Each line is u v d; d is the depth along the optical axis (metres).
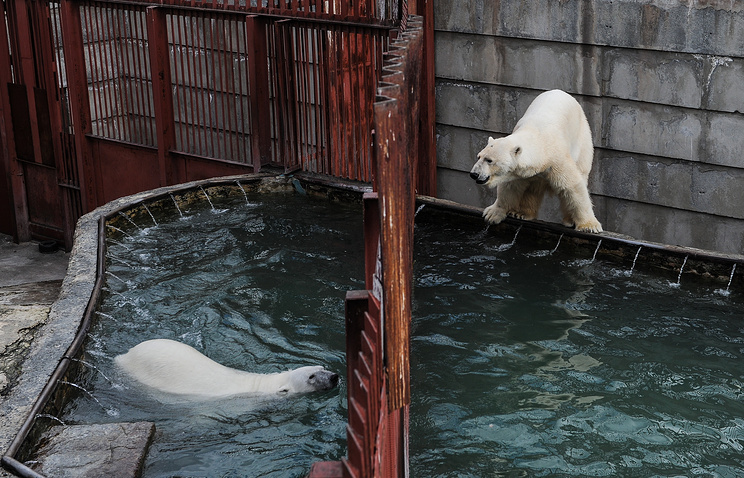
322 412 3.77
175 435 3.59
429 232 6.31
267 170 7.39
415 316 4.82
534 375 4.16
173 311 4.84
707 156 6.68
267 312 4.83
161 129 7.74
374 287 2.41
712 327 4.74
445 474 3.34
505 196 6.09
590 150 6.30
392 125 2.11
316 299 5.00
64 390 3.90
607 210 7.49
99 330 4.56
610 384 4.07
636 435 3.63
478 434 3.63
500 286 5.28
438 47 7.83
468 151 8.02
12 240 9.68
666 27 6.54
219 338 4.52
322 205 6.89
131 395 3.93
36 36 8.44
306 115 7.04
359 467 1.58
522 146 5.42
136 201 6.50
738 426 3.71
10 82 8.87
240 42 8.26
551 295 5.15
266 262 5.59
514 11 7.26
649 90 6.80
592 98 7.15
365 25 6.46
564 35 7.06
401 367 2.38
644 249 5.59
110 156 8.38
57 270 8.73
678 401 3.93
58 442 3.49
